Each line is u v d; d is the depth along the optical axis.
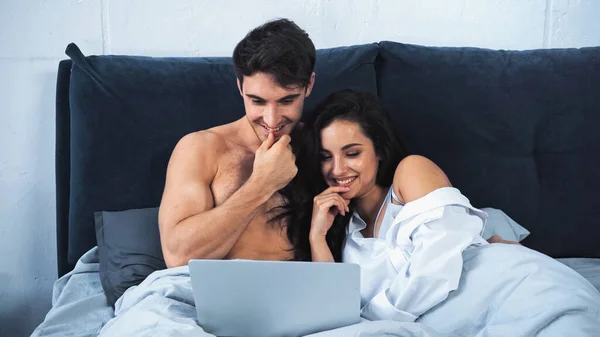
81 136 2.00
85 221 2.00
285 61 1.60
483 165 2.08
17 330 2.30
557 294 1.38
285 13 2.26
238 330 1.35
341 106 1.69
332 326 1.36
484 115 2.10
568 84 2.12
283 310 1.33
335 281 1.31
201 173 1.74
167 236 1.66
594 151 2.11
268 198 1.66
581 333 1.29
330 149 1.68
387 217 1.70
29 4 2.16
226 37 2.25
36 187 2.23
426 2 2.30
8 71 2.18
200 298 1.32
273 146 1.64
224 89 2.07
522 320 1.38
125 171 2.01
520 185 2.08
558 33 2.36
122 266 1.81
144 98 2.02
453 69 2.11
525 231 2.00
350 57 2.12
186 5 2.22
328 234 1.79
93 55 2.07
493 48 2.34
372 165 1.71
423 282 1.48
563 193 2.10
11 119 2.19
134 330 1.35
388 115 1.78
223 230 1.63
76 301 1.77
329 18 2.27
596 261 2.06
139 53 2.22
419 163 1.67
